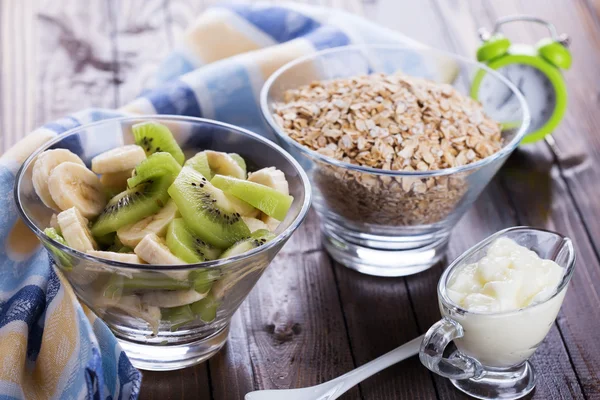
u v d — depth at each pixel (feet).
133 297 2.60
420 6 3.80
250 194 2.69
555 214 3.14
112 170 2.74
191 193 2.64
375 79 3.07
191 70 3.36
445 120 2.98
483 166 2.85
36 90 3.36
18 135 3.22
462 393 2.73
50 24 3.61
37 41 3.54
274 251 2.63
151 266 2.52
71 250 2.53
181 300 2.59
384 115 2.96
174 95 3.12
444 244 3.01
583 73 3.55
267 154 2.83
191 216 2.62
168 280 2.55
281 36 3.43
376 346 2.82
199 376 2.73
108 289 2.59
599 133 3.37
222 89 3.17
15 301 2.73
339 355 2.80
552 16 3.77
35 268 2.79
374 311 2.89
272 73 3.22
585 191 3.21
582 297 2.93
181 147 2.89
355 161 2.91
